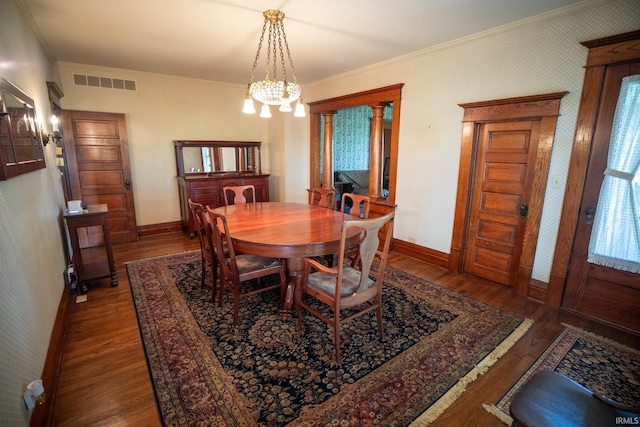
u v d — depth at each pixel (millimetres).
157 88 4777
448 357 2053
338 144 6809
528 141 2871
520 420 1102
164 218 5133
